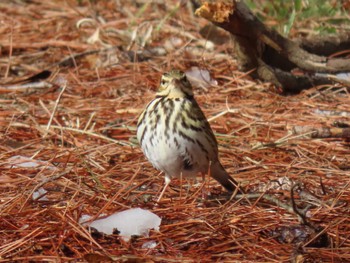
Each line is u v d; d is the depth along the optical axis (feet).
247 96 49.34
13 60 56.80
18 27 63.26
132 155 40.45
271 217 32.32
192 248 30.09
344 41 53.01
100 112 46.68
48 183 36.19
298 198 34.65
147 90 50.47
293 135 42.32
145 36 57.98
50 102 48.34
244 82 50.80
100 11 67.26
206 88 50.62
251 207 33.19
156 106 34.37
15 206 33.63
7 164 38.75
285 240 30.60
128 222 31.53
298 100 48.39
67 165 38.78
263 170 38.63
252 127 44.06
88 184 36.40
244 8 46.96
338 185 36.60
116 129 43.98
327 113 46.19
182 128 33.91
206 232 31.17
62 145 41.04
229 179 35.96
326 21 57.77
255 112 46.24
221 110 46.55
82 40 60.90
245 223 31.91
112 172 38.17
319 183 36.83
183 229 31.45
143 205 33.76
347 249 29.81
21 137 42.98
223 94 49.52
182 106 34.09
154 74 52.54
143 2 68.03
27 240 30.27
